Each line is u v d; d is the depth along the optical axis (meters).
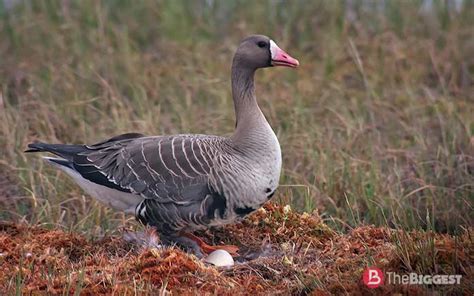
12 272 10.62
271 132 11.95
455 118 16.80
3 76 18.61
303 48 20.36
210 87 18.11
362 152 15.73
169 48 19.95
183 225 11.91
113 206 12.37
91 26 20.25
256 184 11.68
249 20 21.12
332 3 21.17
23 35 19.91
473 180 14.37
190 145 11.91
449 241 10.84
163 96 17.94
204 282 10.38
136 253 11.49
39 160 15.27
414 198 14.45
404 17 20.98
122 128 16.05
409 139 16.67
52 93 17.70
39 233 12.39
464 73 19.25
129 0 21.12
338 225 13.60
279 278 10.68
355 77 19.23
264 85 18.84
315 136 15.96
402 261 10.43
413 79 19.00
